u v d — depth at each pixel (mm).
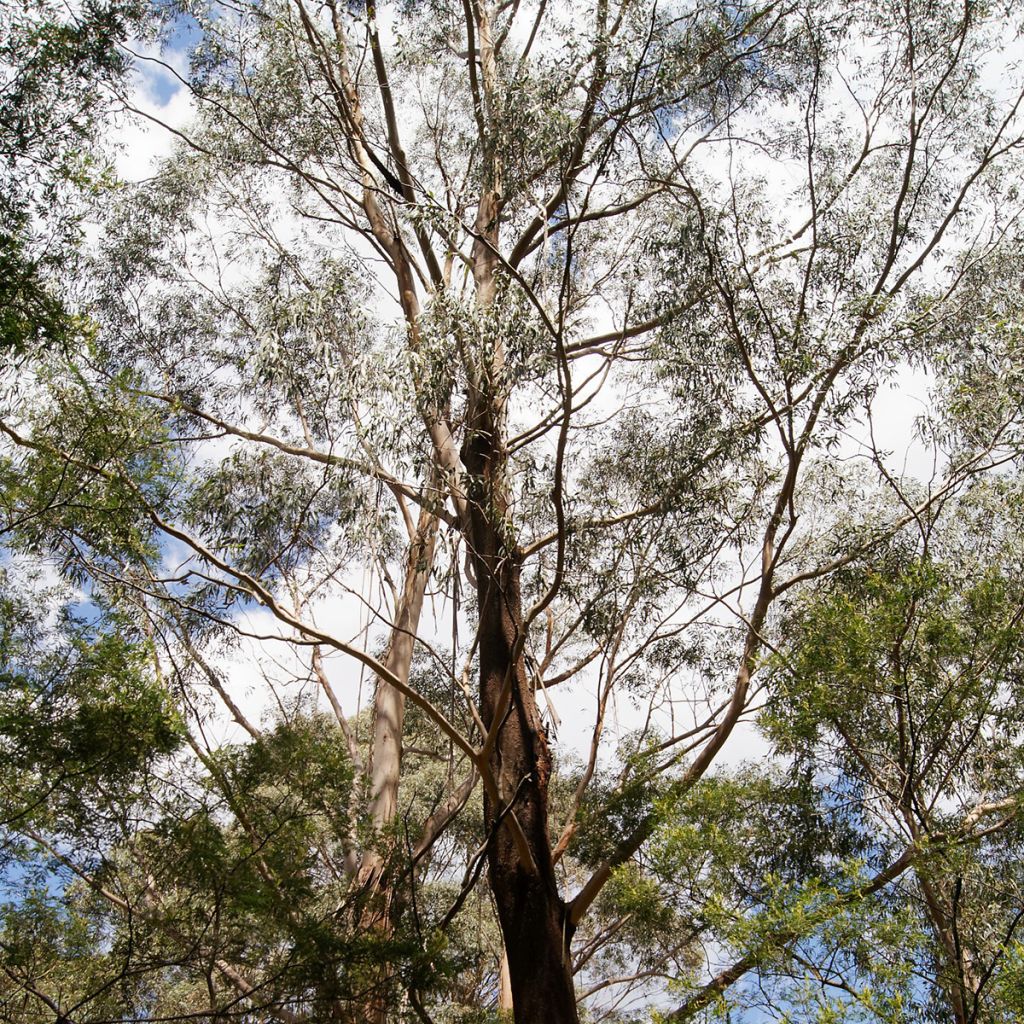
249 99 11219
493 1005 11273
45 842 6430
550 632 9898
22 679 6090
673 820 6770
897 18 9312
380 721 10656
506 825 7695
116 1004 6645
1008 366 7902
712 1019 5883
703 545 9039
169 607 9172
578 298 10703
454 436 9023
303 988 6406
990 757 7434
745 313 8625
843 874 6277
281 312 8938
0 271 6695
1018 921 6098
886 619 6566
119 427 7332
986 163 9133
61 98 7613
